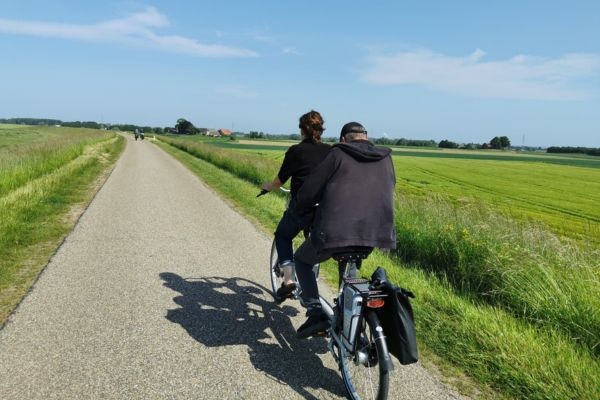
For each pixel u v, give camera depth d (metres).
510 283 5.43
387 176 3.17
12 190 11.59
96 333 3.93
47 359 3.44
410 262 7.45
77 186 13.35
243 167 19.11
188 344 3.83
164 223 8.70
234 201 11.95
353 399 3.09
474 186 33.41
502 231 7.12
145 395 3.04
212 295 5.05
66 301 4.61
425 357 3.77
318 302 3.64
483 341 3.84
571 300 4.62
